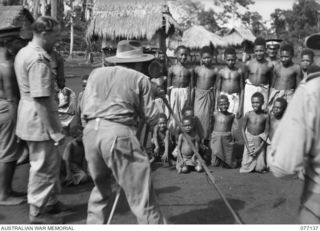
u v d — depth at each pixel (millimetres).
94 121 3088
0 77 4047
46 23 3543
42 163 3605
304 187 2193
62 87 5523
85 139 3139
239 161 5965
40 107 3457
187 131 5445
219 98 5652
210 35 23781
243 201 4312
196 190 4664
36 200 3615
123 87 3094
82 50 42594
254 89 6027
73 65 29062
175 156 5672
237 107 6195
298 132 2021
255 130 5367
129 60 3264
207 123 6098
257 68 5992
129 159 3025
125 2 11336
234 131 6320
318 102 2027
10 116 4094
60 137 3592
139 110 3209
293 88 5863
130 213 3949
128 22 11070
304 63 5715
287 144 2039
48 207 3900
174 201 4309
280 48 5895
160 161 5961
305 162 2150
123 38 11227
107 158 3016
